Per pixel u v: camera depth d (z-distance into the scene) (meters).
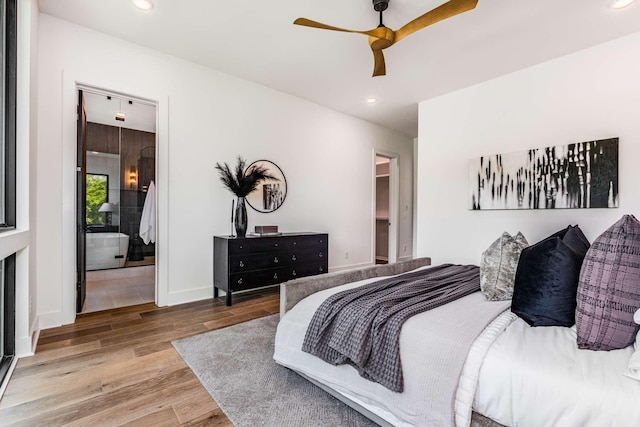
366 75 3.64
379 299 1.71
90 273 4.61
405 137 6.35
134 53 3.04
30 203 2.20
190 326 2.74
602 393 0.98
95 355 2.18
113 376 1.91
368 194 5.54
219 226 3.65
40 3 2.46
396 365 1.38
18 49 2.10
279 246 3.71
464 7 1.83
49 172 2.63
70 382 1.83
